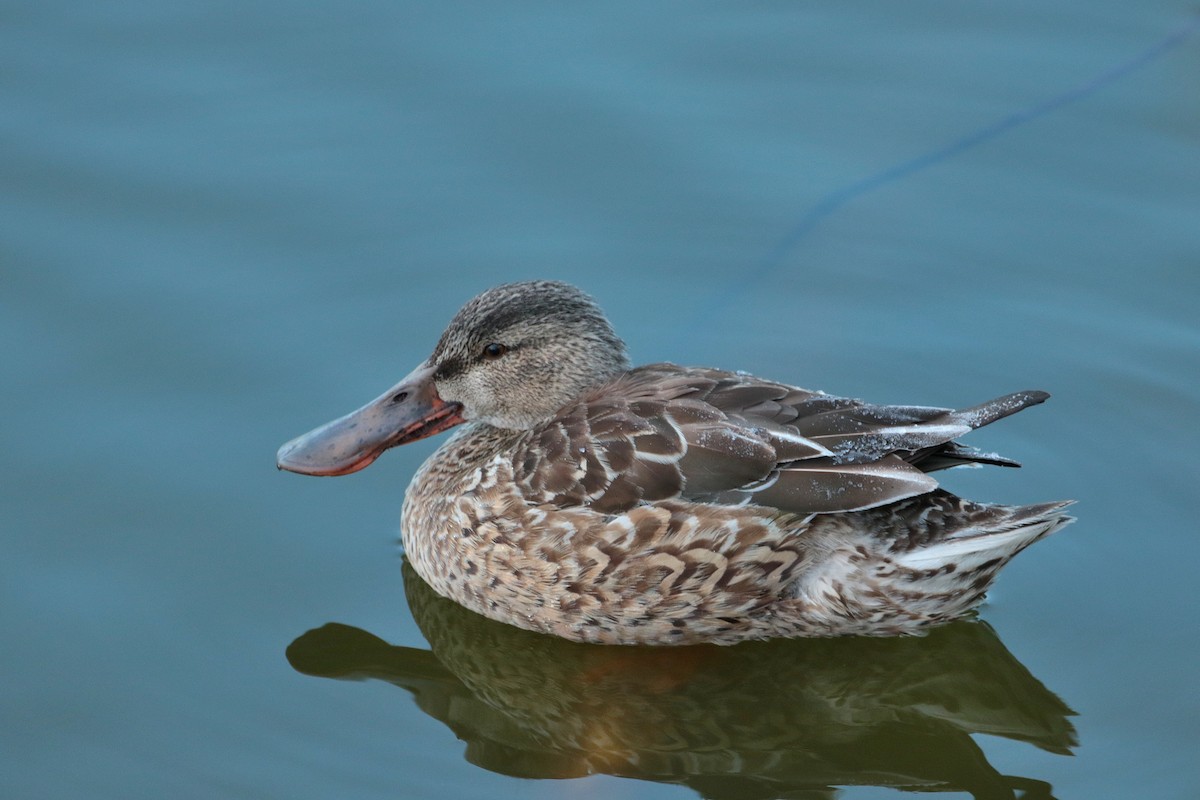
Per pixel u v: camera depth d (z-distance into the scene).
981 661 12.20
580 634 12.17
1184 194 16.45
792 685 12.23
